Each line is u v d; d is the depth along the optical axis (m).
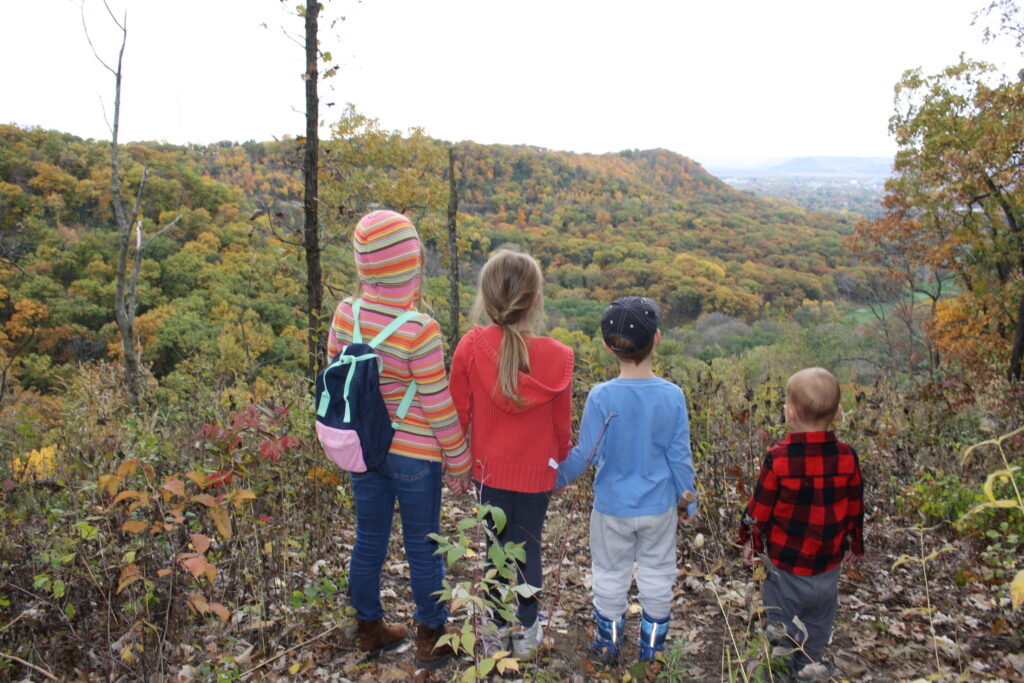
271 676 2.16
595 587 2.34
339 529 3.51
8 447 3.08
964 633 2.65
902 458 4.29
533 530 2.19
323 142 7.56
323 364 5.27
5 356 4.89
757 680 1.86
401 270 2.05
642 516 2.22
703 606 2.88
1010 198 18.14
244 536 2.55
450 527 3.65
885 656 2.49
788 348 31.91
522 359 2.03
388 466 2.10
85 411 3.67
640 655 2.33
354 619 2.49
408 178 13.62
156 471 2.78
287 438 2.51
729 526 3.43
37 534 2.43
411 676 2.17
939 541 3.41
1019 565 3.01
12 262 12.11
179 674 2.09
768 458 2.13
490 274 2.07
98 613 2.30
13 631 2.16
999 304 18.72
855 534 2.15
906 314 24.77
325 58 6.62
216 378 4.73
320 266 6.99
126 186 52.66
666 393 2.22
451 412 2.08
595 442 2.16
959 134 19.03
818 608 2.12
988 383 7.35
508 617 1.61
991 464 4.30
